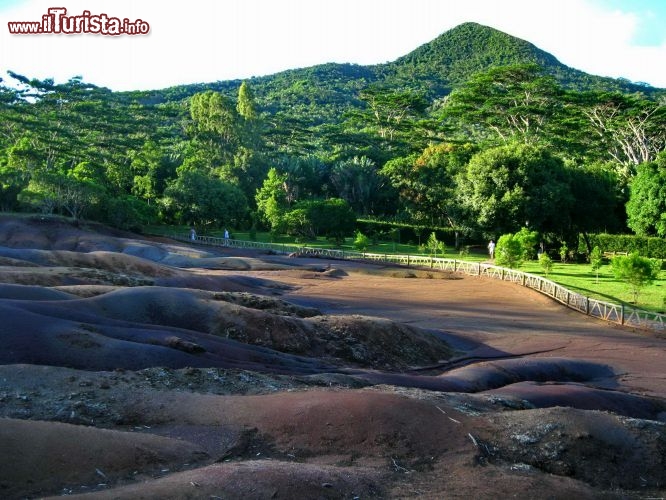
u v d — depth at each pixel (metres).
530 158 54.81
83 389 10.83
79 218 61.12
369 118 108.94
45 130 92.50
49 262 32.41
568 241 59.78
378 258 51.75
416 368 18.56
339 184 86.06
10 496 7.09
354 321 19.70
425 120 99.38
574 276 40.88
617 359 20.22
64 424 8.63
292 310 22.30
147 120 114.69
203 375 12.33
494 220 55.19
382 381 14.77
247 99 104.06
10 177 64.94
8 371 11.14
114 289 19.72
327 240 70.12
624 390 16.92
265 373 13.43
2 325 13.33
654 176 55.06
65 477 7.62
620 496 8.85
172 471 8.28
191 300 18.52
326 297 31.42
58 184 60.75
